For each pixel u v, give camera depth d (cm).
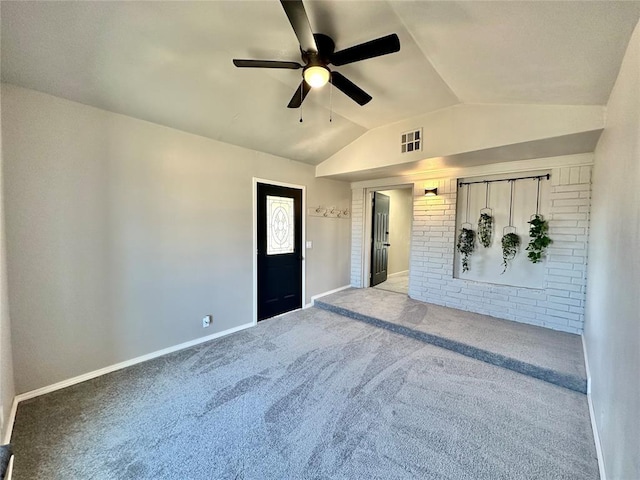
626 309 126
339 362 274
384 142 374
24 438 178
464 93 269
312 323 381
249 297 371
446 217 410
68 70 204
